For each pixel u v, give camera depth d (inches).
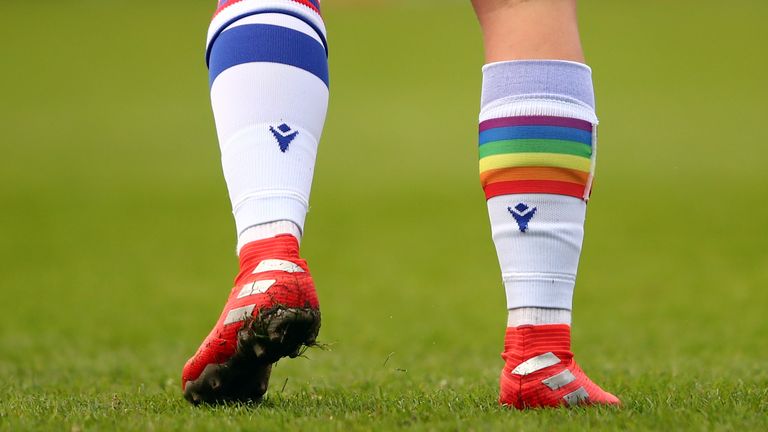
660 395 361.7
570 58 307.9
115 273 1529.3
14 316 1165.1
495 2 311.7
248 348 294.0
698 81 4192.9
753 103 3745.1
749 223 1936.5
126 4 5757.9
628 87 4126.5
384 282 1422.2
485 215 2124.8
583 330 1006.4
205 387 314.7
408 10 5649.6
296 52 308.0
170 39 5162.4
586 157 305.3
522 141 300.5
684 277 1432.1
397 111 3814.0
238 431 276.8
